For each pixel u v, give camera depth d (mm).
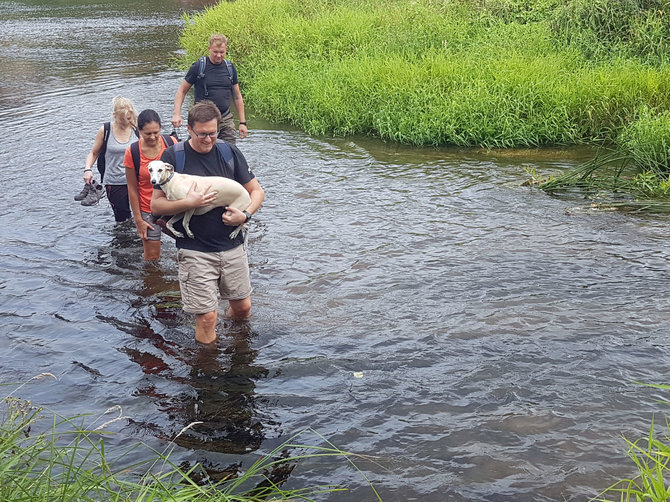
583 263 6426
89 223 7844
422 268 6422
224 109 8805
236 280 5105
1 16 28312
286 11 18781
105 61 18562
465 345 5027
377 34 15570
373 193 8719
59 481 3441
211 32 17188
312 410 4340
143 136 6207
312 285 6137
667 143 9336
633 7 14273
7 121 12531
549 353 4859
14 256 6926
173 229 4789
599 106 11133
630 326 5195
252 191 4957
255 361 4934
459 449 3887
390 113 11539
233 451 3963
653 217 7688
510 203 8227
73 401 4500
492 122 11102
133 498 3375
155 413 4359
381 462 3812
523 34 14609
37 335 5387
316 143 11305
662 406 4207
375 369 4770
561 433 3980
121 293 6121
